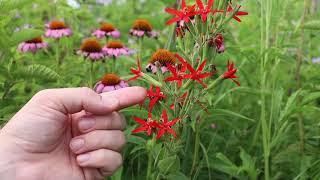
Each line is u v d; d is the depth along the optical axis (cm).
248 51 46
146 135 41
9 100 42
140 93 28
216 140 46
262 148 45
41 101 28
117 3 94
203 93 29
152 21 60
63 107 28
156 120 30
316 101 52
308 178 42
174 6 62
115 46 53
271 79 45
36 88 47
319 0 63
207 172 42
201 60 29
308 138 46
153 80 29
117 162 28
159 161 30
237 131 48
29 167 28
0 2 40
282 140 44
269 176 43
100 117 28
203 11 28
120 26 64
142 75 29
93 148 28
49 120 28
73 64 57
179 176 33
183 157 40
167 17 59
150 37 55
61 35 55
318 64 54
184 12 28
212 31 28
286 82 51
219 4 28
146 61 51
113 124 28
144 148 38
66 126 29
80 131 29
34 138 28
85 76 51
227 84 49
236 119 48
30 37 40
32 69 39
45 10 79
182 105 29
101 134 28
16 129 28
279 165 44
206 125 42
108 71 55
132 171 39
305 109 39
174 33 47
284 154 43
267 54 40
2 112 40
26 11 71
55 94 28
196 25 28
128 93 28
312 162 42
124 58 56
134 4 95
